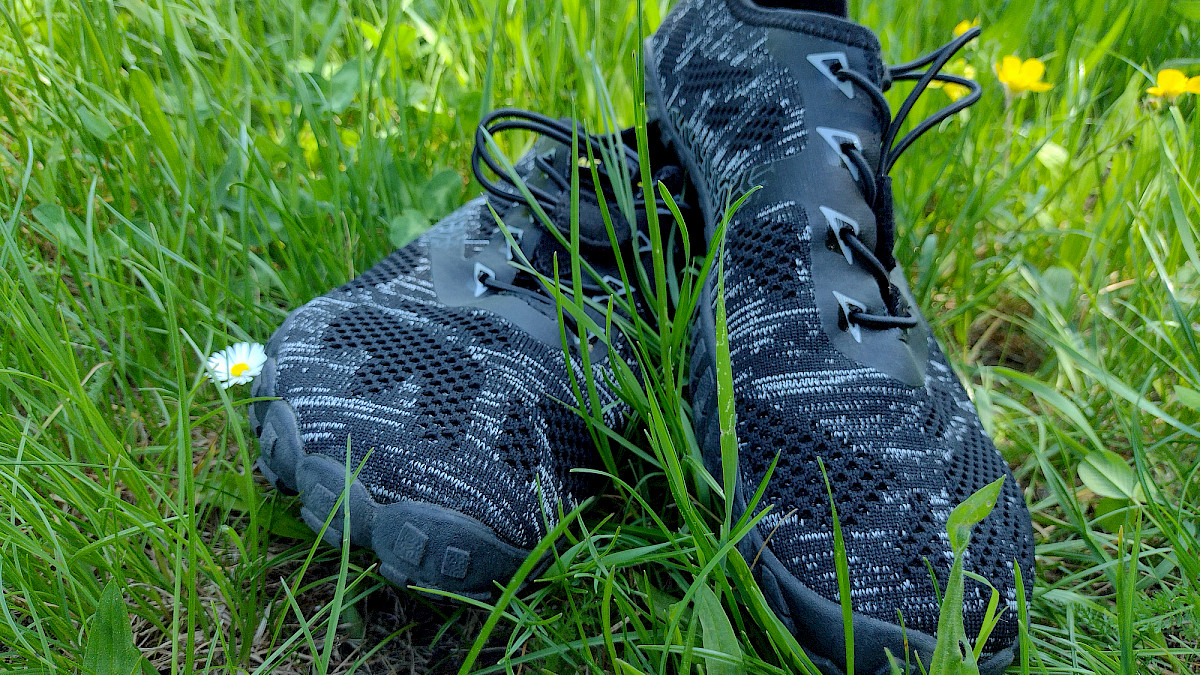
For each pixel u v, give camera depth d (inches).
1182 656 35.8
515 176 41.8
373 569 36.8
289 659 34.0
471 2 73.1
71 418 35.3
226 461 41.3
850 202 39.3
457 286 42.9
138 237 48.4
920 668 28.3
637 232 44.7
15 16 59.5
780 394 35.8
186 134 55.6
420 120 64.0
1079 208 60.2
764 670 30.4
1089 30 73.0
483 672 31.8
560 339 39.7
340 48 72.7
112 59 58.7
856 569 31.1
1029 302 53.9
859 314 37.4
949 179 58.9
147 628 34.9
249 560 34.4
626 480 41.5
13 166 54.7
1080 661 34.6
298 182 53.9
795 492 33.4
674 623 28.7
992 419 46.4
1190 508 41.8
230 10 61.7
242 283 50.8
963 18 81.0
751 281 39.1
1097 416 48.5
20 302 39.5
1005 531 33.9
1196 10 74.4
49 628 32.9
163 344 47.5
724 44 46.0
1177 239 54.5
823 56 41.7
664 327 37.0
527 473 34.4
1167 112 70.2
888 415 35.0
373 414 34.5
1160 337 49.8
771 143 41.3
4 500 33.2
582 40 70.0
